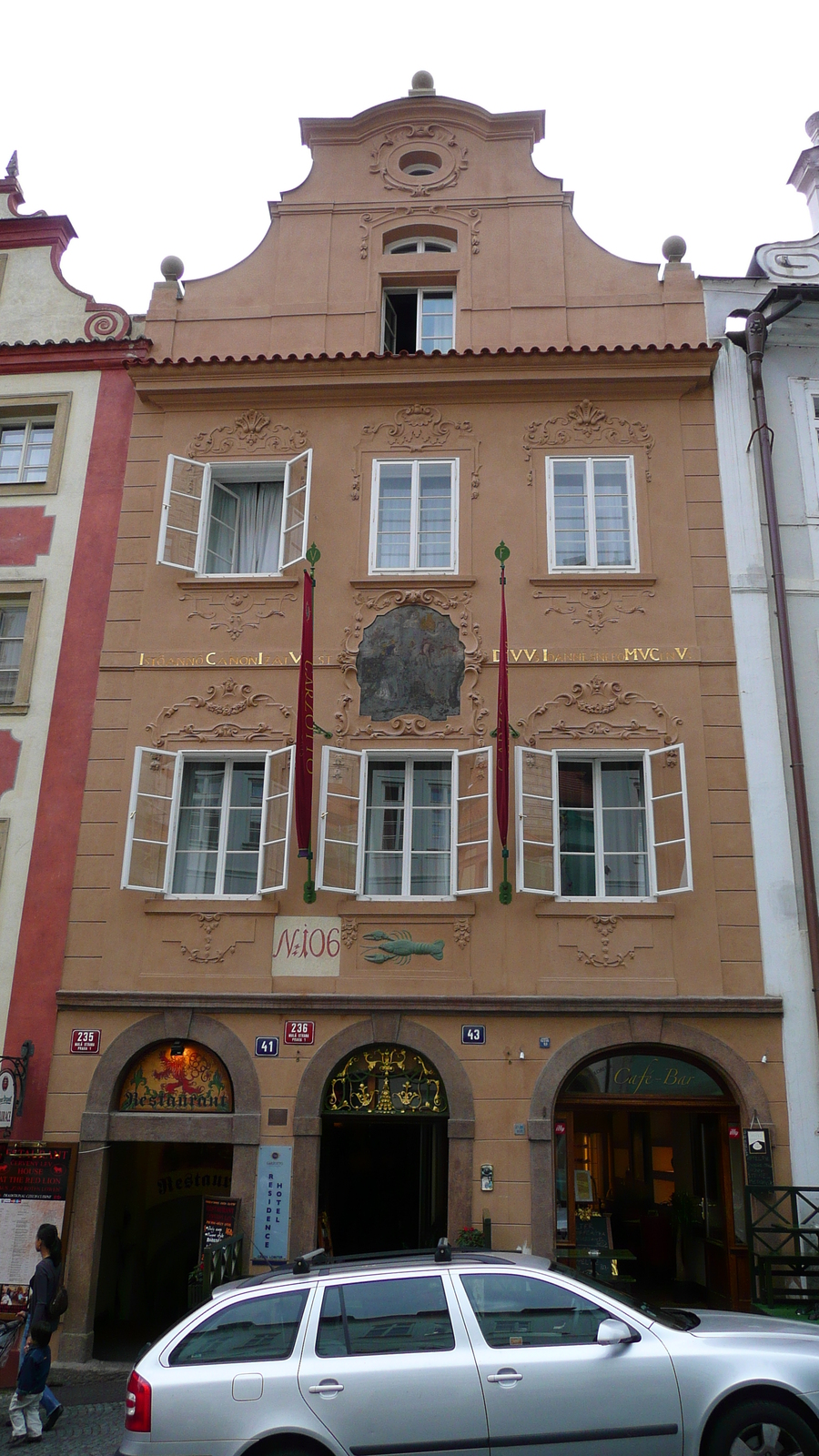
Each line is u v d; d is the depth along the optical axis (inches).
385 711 520.4
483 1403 232.2
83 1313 443.5
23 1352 357.1
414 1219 528.7
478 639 527.5
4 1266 444.5
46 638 549.6
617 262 596.1
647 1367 236.2
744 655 515.8
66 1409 386.0
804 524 539.5
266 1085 469.7
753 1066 458.0
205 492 565.3
